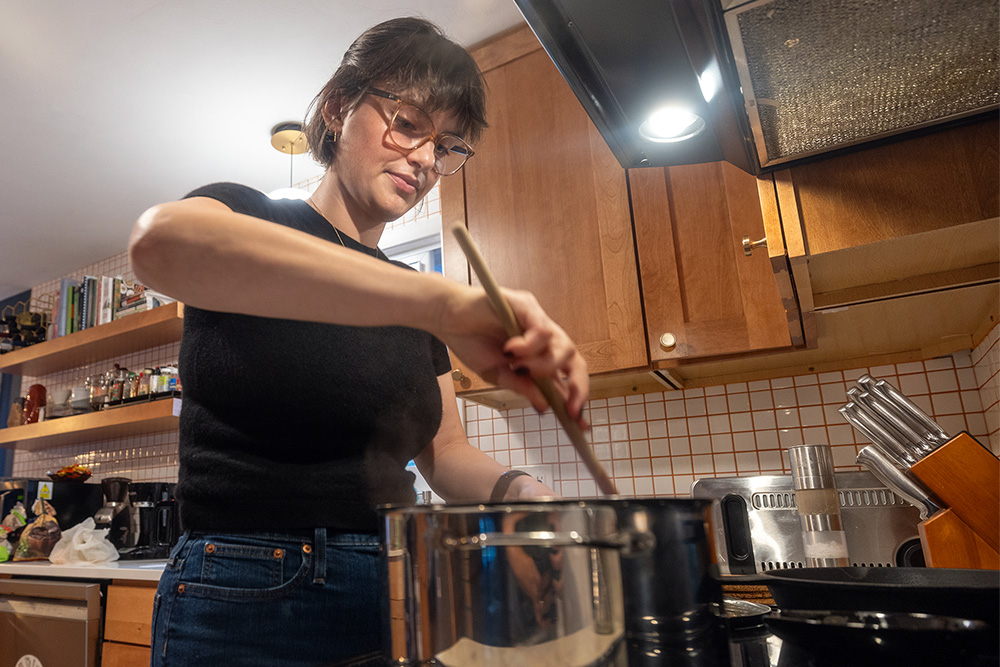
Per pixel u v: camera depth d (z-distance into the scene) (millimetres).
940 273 1109
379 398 825
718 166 1464
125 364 2992
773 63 781
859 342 1473
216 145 2406
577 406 478
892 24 708
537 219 1647
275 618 725
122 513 2381
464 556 389
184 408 818
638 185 1539
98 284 2959
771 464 1649
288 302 505
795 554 1309
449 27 1856
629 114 961
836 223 975
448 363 1057
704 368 1645
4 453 3586
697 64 790
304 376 771
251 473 750
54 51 1893
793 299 1144
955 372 1495
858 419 1136
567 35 791
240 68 1993
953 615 478
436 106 928
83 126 2262
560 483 1892
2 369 3230
